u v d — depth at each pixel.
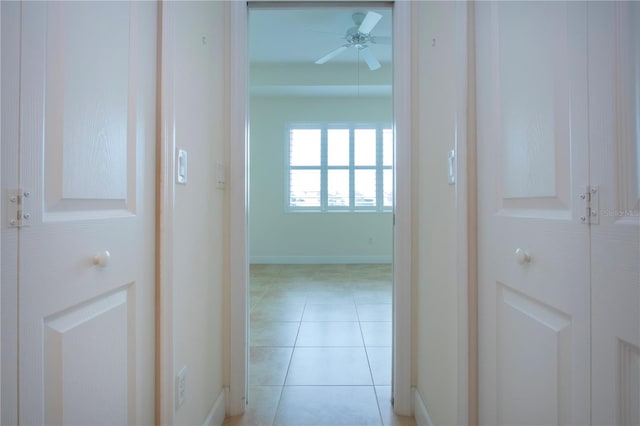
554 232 0.76
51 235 0.68
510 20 0.94
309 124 6.08
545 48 0.79
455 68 1.18
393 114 1.70
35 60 0.64
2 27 0.58
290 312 3.24
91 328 0.80
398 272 1.65
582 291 0.67
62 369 0.71
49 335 0.68
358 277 4.91
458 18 1.16
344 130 6.09
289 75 5.37
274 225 6.14
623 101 0.59
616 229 0.59
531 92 0.85
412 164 1.64
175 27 1.13
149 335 1.04
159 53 1.08
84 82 0.77
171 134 1.11
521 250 0.87
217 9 1.56
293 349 2.39
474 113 1.15
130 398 0.95
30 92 0.63
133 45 0.96
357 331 2.73
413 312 1.64
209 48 1.45
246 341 1.70
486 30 1.07
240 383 1.65
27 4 0.63
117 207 0.90
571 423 0.71
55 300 0.69
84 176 0.77
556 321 0.76
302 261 6.12
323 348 2.40
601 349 0.63
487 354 1.08
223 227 1.64
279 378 1.99
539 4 0.81
